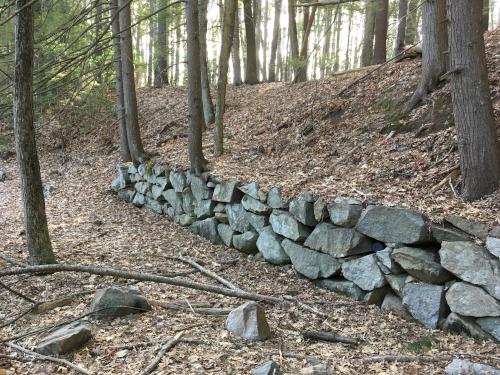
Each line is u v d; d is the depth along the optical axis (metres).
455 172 5.61
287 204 6.33
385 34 12.91
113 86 14.52
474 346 4.04
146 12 16.05
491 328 4.07
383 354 3.96
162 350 3.73
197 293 5.30
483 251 4.17
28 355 3.71
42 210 5.68
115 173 12.40
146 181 10.34
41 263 5.66
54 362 3.60
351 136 8.16
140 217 9.67
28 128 5.47
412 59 9.96
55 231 8.16
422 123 7.32
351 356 3.90
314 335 4.24
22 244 7.04
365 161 7.05
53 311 4.55
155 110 15.60
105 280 5.52
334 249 5.55
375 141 7.60
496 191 4.95
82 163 13.95
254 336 4.06
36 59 8.81
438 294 4.48
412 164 6.30
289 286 5.82
